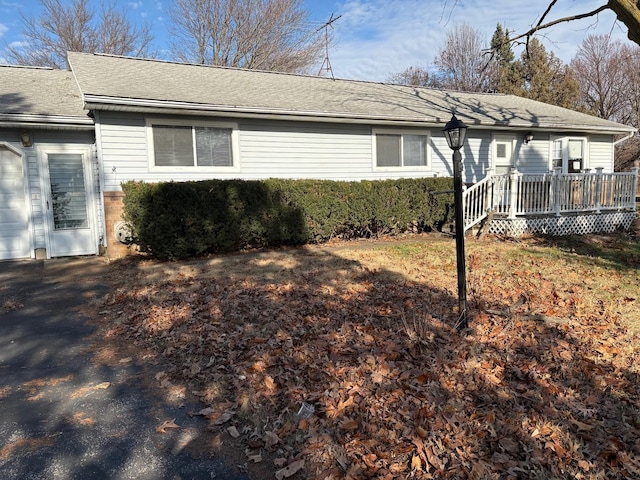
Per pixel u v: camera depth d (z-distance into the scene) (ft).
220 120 31.96
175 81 35.14
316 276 22.43
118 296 19.54
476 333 14.53
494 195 35.42
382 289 19.99
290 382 11.44
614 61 105.19
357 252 28.78
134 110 28.07
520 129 44.34
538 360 12.69
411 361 12.62
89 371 12.55
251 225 29.09
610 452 8.54
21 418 9.98
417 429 9.23
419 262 25.68
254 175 33.58
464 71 119.65
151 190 25.67
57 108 29.45
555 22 28.19
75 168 30.17
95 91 27.09
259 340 14.24
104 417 10.05
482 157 43.65
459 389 10.98
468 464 8.27
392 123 37.37
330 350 13.35
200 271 23.80
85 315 17.51
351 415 9.87
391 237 35.68
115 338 15.11
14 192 28.94
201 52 86.48
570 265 24.75
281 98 36.09
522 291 19.49
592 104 110.01
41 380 11.98
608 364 12.44
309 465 8.32
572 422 9.53
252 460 8.50
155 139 30.09
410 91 50.67
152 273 23.61
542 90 103.96
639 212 46.62
